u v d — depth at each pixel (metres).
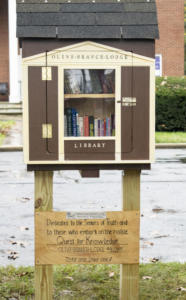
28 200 8.44
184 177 10.63
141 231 6.59
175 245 6.00
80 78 3.80
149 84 3.75
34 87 3.68
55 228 3.81
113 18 3.74
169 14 23.98
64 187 9.45
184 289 4.29
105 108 3.83
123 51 3.71
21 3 3.76
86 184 9.79
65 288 4.32
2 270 4.79
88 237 3.83
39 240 3.81
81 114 3.82
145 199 8.53
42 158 3.73
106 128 3.84
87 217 3.82
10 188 9.51
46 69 3.68
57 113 3.71
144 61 3.73
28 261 5.44
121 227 3.84
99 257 3.84
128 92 3.74
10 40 21.86
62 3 3.78
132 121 3.76
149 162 3.79
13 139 16.50
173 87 18.41
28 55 3.66
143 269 4.82
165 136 17.05
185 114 18.28
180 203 8.24
